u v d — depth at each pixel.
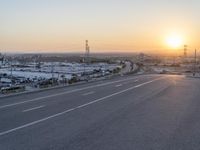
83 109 17.64
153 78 50.31
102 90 29.98
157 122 13.92
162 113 16.56
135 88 32.31
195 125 13.37
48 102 20.69
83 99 22.58
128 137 10.93
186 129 12.49
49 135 11.12
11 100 21.77
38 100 21.80
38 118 14.58
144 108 18.34
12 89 29.27
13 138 10.66
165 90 30.52
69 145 9.78
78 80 42.25
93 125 13.04
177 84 38.31
